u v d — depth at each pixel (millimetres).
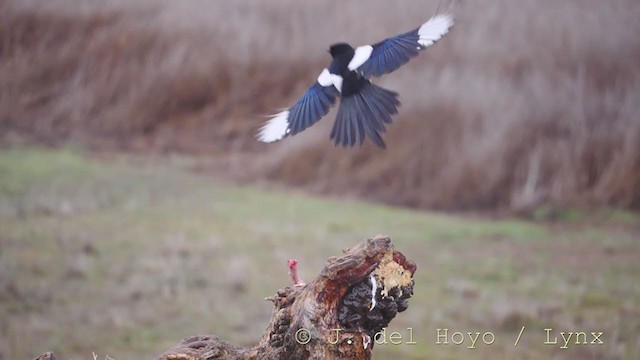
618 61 20062
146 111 21938
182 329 11648
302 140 19328
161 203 16984
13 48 22484
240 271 13258
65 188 17344
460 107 18781
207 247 14562
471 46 20500
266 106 21953
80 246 14133
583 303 13016
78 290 12625
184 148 20984
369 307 6293
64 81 22219
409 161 18578
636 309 12797
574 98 19016
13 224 15008
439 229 16359
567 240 16219
